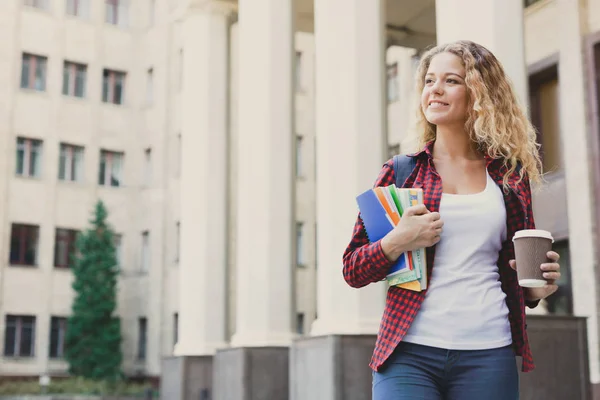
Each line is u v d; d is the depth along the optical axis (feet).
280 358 48.29
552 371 29.43
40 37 129.29
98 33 133.28
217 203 60.80
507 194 8.96
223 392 50.39
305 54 127.54
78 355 122.31
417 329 8.50
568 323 29.94
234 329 115.55
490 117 8.89
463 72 9.16
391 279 8.66
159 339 126.11
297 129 125.59
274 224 49.57
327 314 40.81
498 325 8.55
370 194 8.80
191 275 60.54
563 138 50.19
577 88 49.19
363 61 41.34
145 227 131.23
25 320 124.88
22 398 102.83
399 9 58.39
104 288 123.75
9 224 124.88
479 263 8.71
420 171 9.11
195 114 61.98
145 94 134.31
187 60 63.36
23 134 126.93
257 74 51.19
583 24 49.32
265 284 49.14
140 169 133.28
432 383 8.45
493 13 30.73
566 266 50.31
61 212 128.88
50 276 126.93
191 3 63.00
